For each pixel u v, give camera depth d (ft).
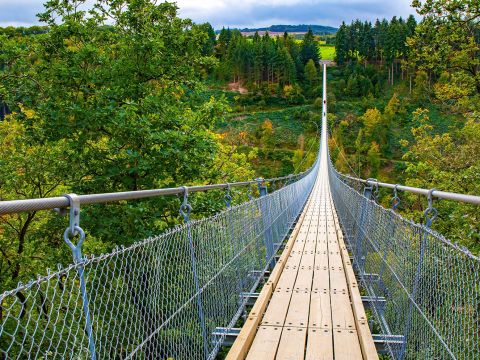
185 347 8.29
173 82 30.86
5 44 26.68
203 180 30.48
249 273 15.31
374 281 14.88
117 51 30.22
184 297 8.38
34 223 31.14
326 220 34.35
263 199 19.29
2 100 26.84
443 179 40.70
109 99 26.61
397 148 221.25
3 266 30.01
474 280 5.42
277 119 282.36
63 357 4.65
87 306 5.01
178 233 8.32
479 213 25.77
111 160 27.04
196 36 30.76
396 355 10.18
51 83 27.61
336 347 9.91
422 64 40.60
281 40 406.21
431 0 37.83
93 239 25.48
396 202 12.48
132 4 28.91
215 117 29.43
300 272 17.19
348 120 279.69
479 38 38.24
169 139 25.23
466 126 44.65
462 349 5.87
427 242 8.09
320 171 133.18
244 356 9.43
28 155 29.73
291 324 11.40
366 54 378.32
